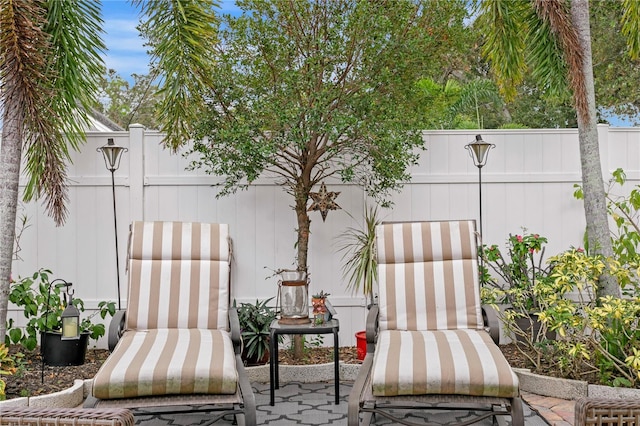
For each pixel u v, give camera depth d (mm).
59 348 5375
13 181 4953
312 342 6156
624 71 13938
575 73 5285
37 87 4930
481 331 4387
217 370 3658
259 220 6234
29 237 6156
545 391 4852
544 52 5781
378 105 5473
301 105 5430
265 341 5543
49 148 5152
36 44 4922
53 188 5203
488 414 3586
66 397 4594
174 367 3629
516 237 5996
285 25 5590
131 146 6145
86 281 6168
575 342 5164
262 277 6230
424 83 7254
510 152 6258
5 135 4934
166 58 5379
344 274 6215
